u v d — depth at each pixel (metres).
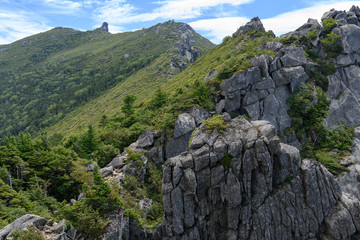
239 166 33.28
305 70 63.38
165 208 33.94
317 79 63.03
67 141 64.88
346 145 54.91
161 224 34.38
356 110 63.12
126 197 39.03
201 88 60.06
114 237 27.39
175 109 58.94
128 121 67.38
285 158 34.59
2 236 22.84
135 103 118.31
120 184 42.25
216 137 35.16
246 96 57.34
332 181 35.22
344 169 49.97
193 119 54.47
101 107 168.00
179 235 33.34
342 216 33.44
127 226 30.19
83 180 41.25
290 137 57.22
